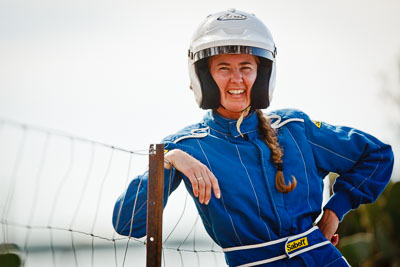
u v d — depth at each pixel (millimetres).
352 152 5445
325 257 5082
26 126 3904
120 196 4934
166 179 4840
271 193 5039
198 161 4855
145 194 4824
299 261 4977
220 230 5051
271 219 4996
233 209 5004
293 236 5023
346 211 5512
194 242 5578
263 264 4977
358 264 14531
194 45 5203
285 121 5410
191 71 5277
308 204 5207
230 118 5277
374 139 5594
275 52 5281
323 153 5422
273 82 5301
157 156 4633
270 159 5148
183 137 5254
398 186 14492
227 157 5129
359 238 14672
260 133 5285
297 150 5277
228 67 5117
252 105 5238
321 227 5469
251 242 5004
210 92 5188
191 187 5098
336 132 5504
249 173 5066
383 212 14578
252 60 5156
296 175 5180
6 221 4086
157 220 4570
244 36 5082
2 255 4461
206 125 5383
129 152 4598
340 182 5520
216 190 4746
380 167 5504
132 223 4863
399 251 14383
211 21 5219
